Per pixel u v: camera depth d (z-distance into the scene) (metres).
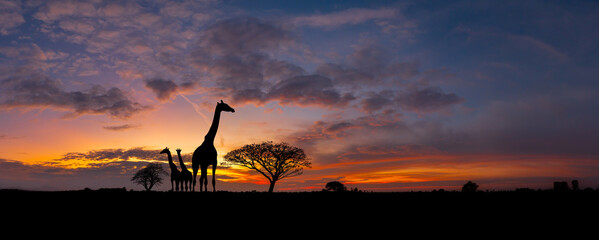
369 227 13.98
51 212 15.90
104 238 12.71
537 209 15.34
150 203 17.84
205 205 17.45
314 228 13.93
